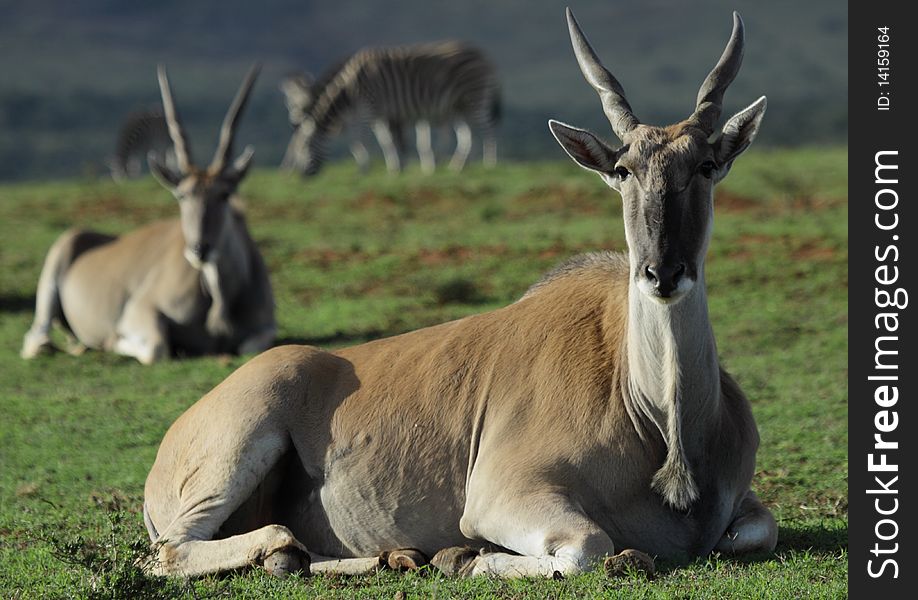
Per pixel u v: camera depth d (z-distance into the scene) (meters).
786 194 68.12
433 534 21.17
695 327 19.38
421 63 93.00
